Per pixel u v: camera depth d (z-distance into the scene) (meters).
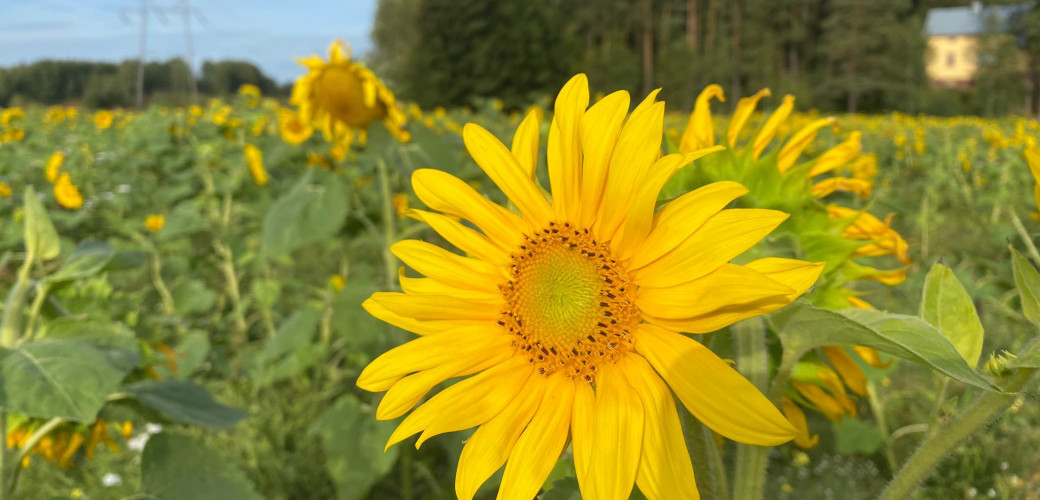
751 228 0.24
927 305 0.28
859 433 0.78
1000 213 2.10
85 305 0.77
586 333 0.26
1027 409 0.84
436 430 0.26
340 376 1.13
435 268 0.29
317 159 1.21
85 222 1.99
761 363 0.29
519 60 12.78
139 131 3.31
